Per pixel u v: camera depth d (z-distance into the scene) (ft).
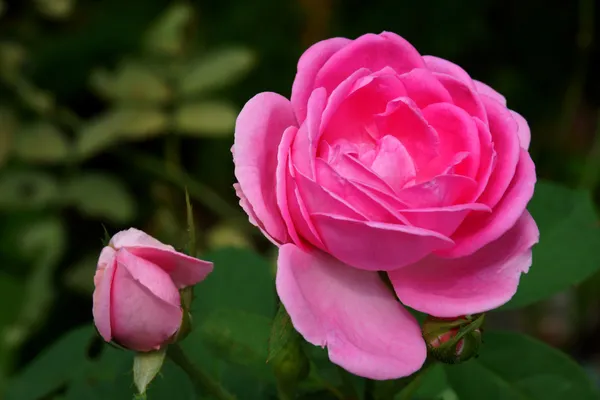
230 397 2.02
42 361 2.30
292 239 1.83
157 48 3.50
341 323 1.82
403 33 4.33
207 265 1.88
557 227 2.19
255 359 2.02
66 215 4.05
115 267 1.86
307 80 1.86
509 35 4.57
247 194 1.82
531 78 4.61
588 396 2.10
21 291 3.56
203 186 4.25
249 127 1.84
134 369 1.90
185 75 3.36
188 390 2.11
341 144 1.87
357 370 1.77
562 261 2.16
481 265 1.84
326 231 1.81
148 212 4.15
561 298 4.15
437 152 1.86
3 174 3.73
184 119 3.35
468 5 4.31
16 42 4.25
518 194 1.81
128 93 3.36
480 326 1.89
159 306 1.87
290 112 1.88
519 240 1.84
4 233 3.69
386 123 1.87
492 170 1.82
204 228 4.12
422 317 2.12
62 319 3.97
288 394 2.00
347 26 4.36
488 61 4.61
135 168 4.16
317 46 1.87
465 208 1.78
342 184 1.79
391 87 1.86
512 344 2.13
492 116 1.85
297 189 1.81
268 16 4.30
